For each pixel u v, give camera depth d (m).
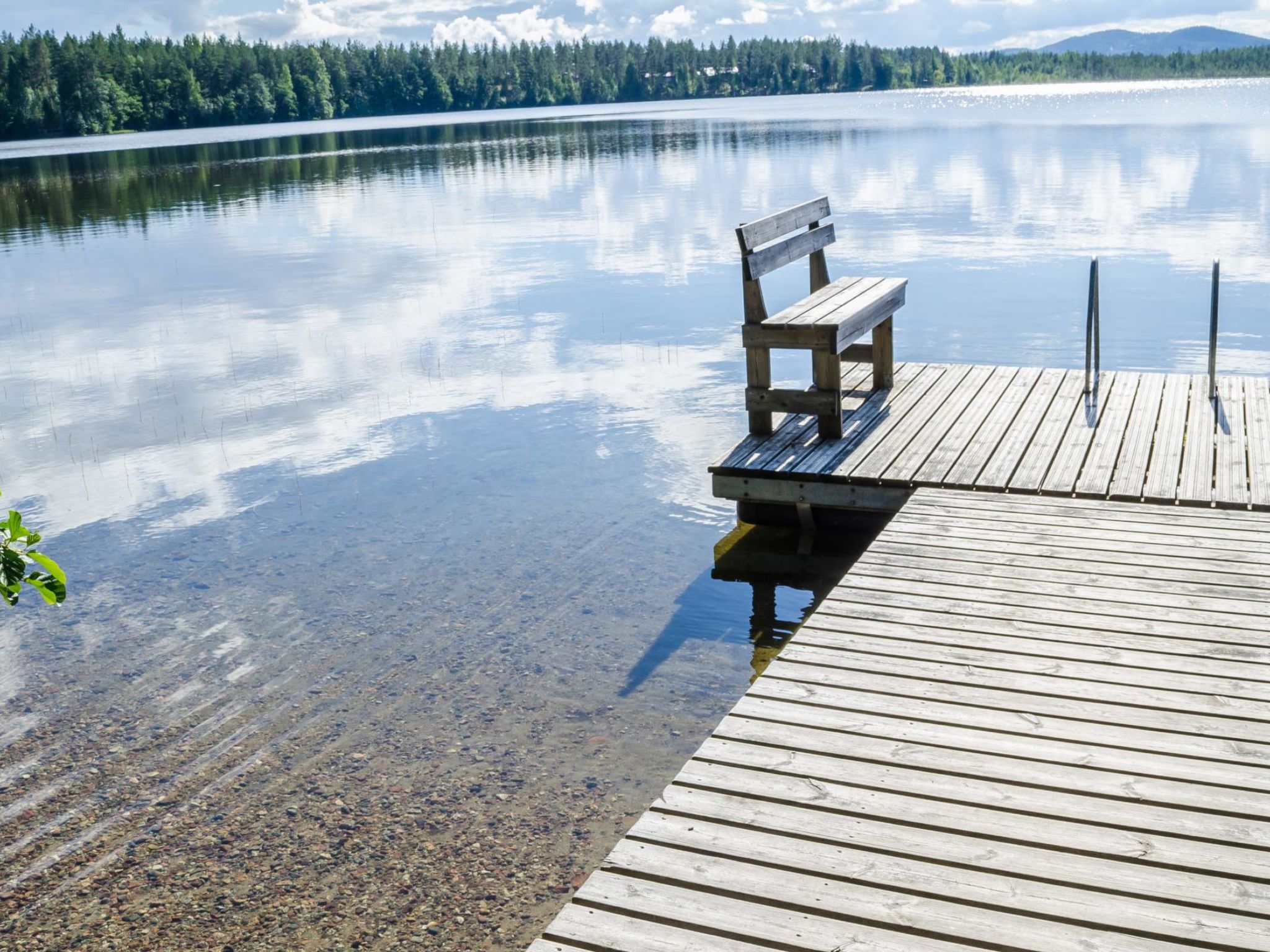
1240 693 3.69
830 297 7.38
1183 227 17.50
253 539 6.69
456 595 5.84
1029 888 2.76
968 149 36.47
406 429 8.83
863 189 25.17
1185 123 49.91
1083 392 7.45
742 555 6.32
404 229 22.27
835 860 2.90
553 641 5.32
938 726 3.56
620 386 9.88
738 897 2.77
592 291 14.60
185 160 49.97
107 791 4.25
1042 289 13.20
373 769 4.32
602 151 44.03
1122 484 5.78
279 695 4.89
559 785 4.18
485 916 3.52
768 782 3.27
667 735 4.49
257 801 4.16
